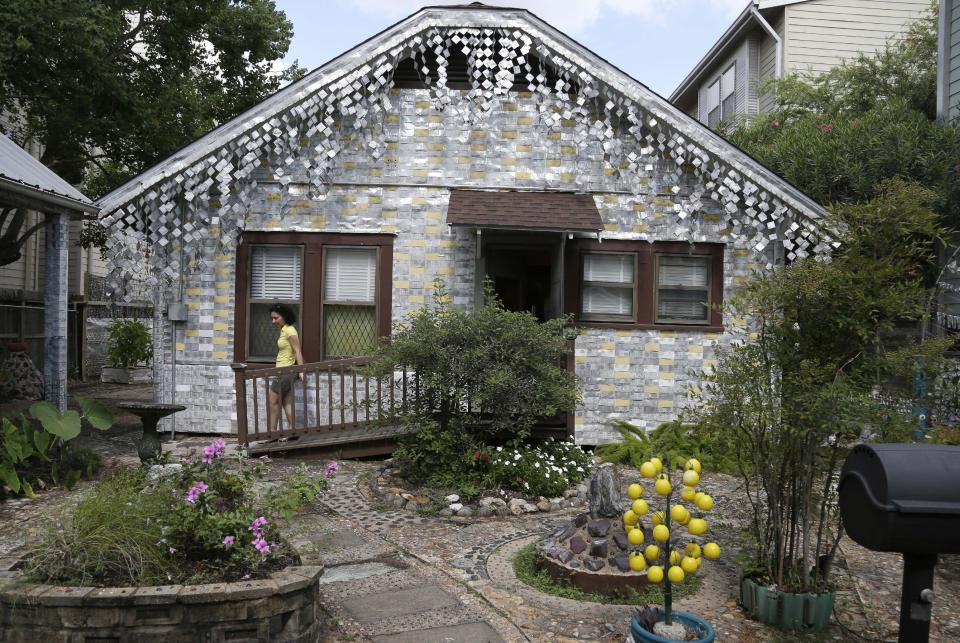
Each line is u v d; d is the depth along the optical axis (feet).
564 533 18.06
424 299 33.88
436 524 21.57
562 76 34.22
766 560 16.05
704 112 71.15
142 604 11.64
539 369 24.73
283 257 33.99
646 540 17.19
